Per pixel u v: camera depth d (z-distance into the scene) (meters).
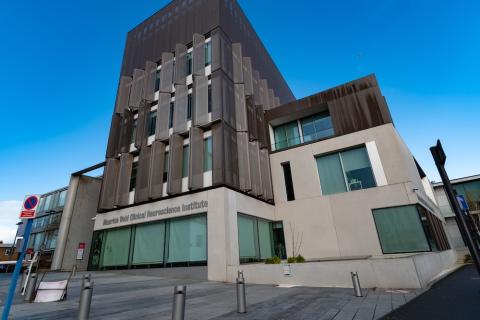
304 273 11.16
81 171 25.06
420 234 14.87
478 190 32.91
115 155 20.98
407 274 9.20
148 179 18.50
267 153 21.19
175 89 19.36
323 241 17.44
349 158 18.70
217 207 14.73
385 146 17.39
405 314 5.86
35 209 6.20
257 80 24.30
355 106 19.22
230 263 13.63
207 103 17.59
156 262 15.92
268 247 18.02
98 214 20.02
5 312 5.36
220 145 15.88
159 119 19.31
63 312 6.84
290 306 7.17
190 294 9.54
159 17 24.89
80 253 18.94
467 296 7.10
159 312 6.68
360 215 16.78
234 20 22.73
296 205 19.16
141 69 23.66
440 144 4.36
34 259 10.85
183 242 15.41
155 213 17.00
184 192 16.31
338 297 8.20
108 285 11.84
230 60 19.89
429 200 20.97
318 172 19.55
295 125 22.34
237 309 6.80
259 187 18.41
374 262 9.88
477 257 3.83
